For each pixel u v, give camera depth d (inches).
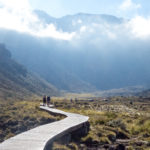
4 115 1145.4
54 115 1076.5
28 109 1310.3
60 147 436.5
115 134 579.5
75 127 553.9
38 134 449.4
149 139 562.3
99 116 902.4
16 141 389.1
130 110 1827.0
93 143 516.7
